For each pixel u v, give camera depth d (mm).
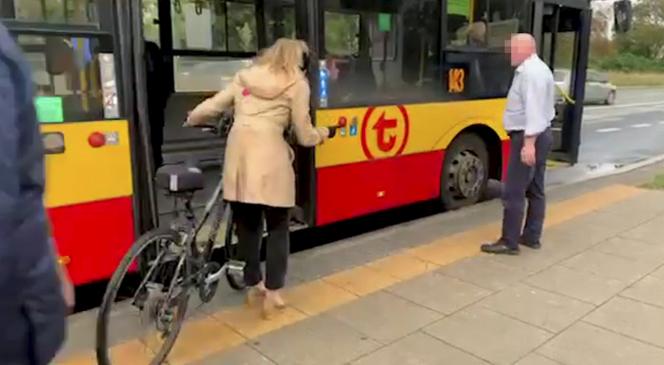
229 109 3764
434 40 5844
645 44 47281
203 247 3576
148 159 3943
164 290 3277
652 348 3393
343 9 5004
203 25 7055
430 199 6359
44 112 3514
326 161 5059
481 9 6230
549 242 5246
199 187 3402
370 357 3342
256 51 6875
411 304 4008
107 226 3826
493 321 3746
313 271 4668
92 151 3711
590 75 23031
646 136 13891
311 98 4812
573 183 7801
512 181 4836
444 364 3260
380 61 5387
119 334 3586
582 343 3457
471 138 6578
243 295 4195
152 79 6070
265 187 3539
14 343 1410
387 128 5531
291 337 3578
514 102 4715
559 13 8023
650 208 6363
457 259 4852
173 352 3400
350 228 5996
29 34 3414
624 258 4836
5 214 1338
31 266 1406
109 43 3715
